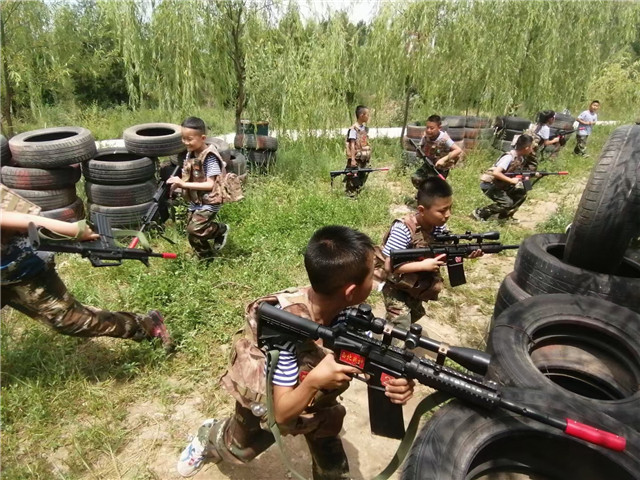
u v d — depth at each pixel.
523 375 2.23
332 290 1.63
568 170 10.07
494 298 4.54
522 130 10.91
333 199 6.96
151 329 3.26
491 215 6.83
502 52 10.62
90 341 3.43
